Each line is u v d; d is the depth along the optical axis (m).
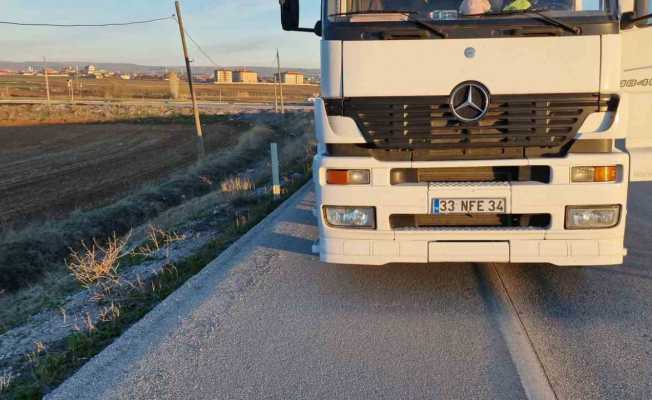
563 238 4.95
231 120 66.31
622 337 4.52
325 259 5.28
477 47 4.86
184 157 31.34
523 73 4.85
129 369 4.15
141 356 4.35
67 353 4.75
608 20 4.82
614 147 5.33
